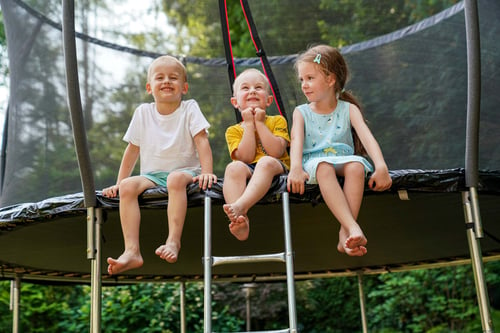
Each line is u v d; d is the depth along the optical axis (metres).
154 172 3.12
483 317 2.78
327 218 3.71
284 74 4.88
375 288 8.68
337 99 3.15
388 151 4.49
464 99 4.25
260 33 4.88
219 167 4.84
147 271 4.93
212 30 4.93
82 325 7.28
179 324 7.19
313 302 8.52
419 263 5.14
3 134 4.37
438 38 4.46
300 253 4.60
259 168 2.76
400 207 3.41
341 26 4.79
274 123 3.22
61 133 4.07
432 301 7.93
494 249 4.46
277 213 3.51
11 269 4.57
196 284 7.43
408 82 4.54
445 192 2.95
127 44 4.75
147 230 3.73
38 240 3.72
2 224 3.12
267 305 7.88
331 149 2.99
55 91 4.12
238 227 2.62
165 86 3.14
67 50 2.75
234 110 4.93
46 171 3.95
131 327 7.03
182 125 3.17
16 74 4.01
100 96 4.54
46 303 7.71
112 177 4.41
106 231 3.73
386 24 4.70
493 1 3.95
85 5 4.58
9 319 7.50
